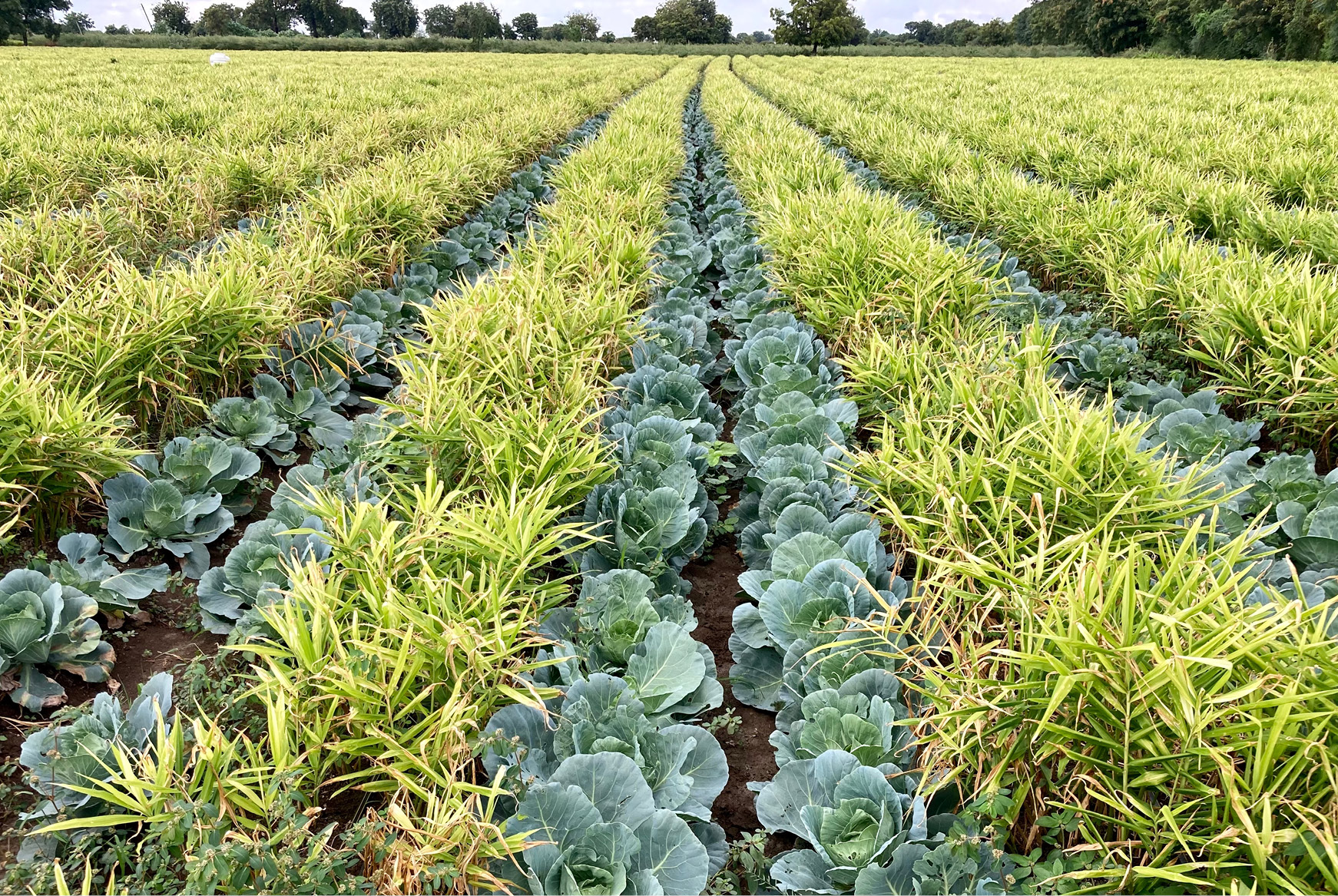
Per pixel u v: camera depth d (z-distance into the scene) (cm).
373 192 805
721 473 499
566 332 514
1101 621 229
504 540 313
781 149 1267
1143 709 216
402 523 328
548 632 317
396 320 659
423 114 1512
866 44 8825
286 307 558
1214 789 206
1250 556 297
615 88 2739
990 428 401
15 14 5219
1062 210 849
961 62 4062
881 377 477
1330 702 208
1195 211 884
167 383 468
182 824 211
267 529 346
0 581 307
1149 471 332
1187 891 209
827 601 307
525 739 261
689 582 383
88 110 1329
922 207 1105
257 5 9681
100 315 482
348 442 436
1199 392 496
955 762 253
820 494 394
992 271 686
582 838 220
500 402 448
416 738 252
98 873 232
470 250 878
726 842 260
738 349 648
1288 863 204
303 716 246
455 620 267
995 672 256
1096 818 230
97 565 359
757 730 327
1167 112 1491
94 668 323
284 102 1580
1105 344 580
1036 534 289
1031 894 216
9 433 367
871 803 233
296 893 203
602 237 735
